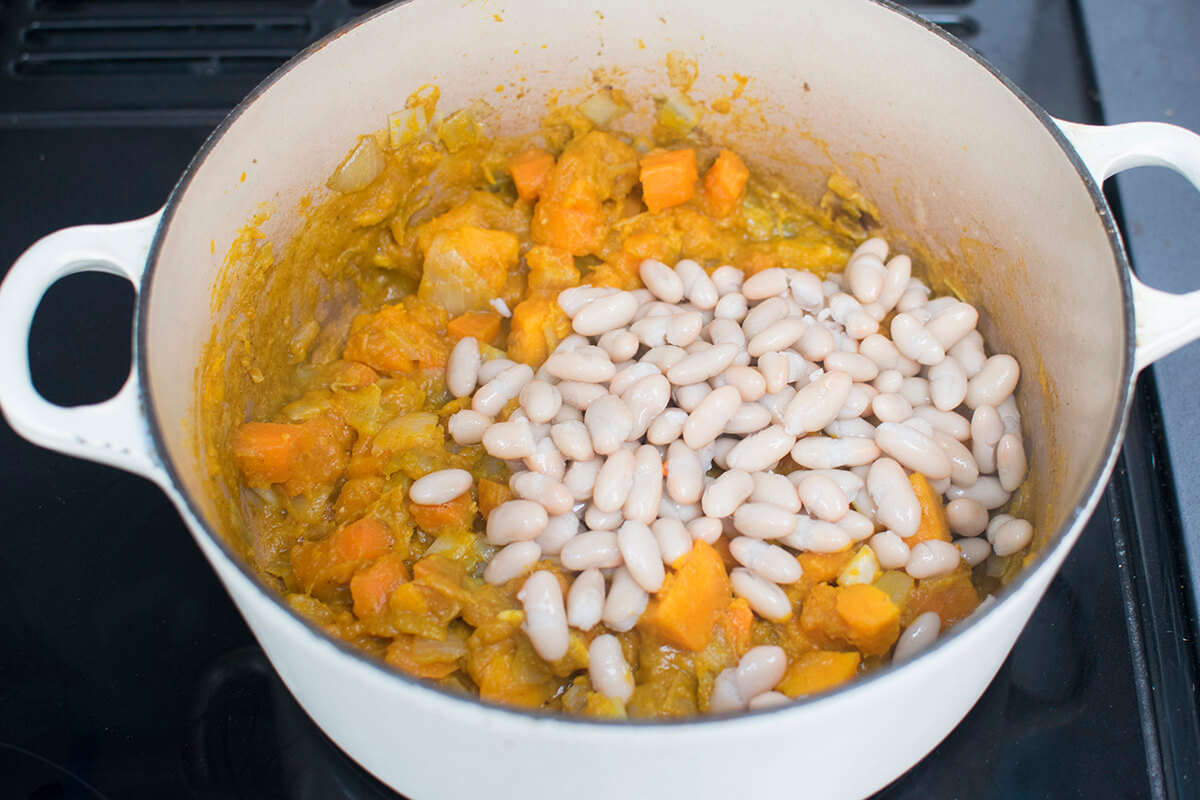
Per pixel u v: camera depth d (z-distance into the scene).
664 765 0.29
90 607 0.38
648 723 0.28
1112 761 0.36
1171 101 0.47
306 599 0.38
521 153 0.45
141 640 0.37
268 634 0.31
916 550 0.38
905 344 0.41
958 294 0.43
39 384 0.41
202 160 0.36
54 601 0.38
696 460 0.39
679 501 0.39
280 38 0.48
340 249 0.43
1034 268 0.39
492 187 0.46
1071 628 0.38
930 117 0.40
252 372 0.41
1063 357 0.38
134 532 0.39
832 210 0.45
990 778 0.35
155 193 0.45
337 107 0.40
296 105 0.38
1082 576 0.38
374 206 0.43
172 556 0.39
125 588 0.38
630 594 0.37
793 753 0.29
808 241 0.46
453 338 0.44
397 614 0.37
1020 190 0.38
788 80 0.42
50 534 0.39
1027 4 0.49
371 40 0.39
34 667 0.37
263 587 0.30
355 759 0.34
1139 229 0.44
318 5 0.49
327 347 0.44
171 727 0.36
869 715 0.29
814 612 0.37
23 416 0.31
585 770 0.29
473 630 0.38
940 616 0.38
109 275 0.44
